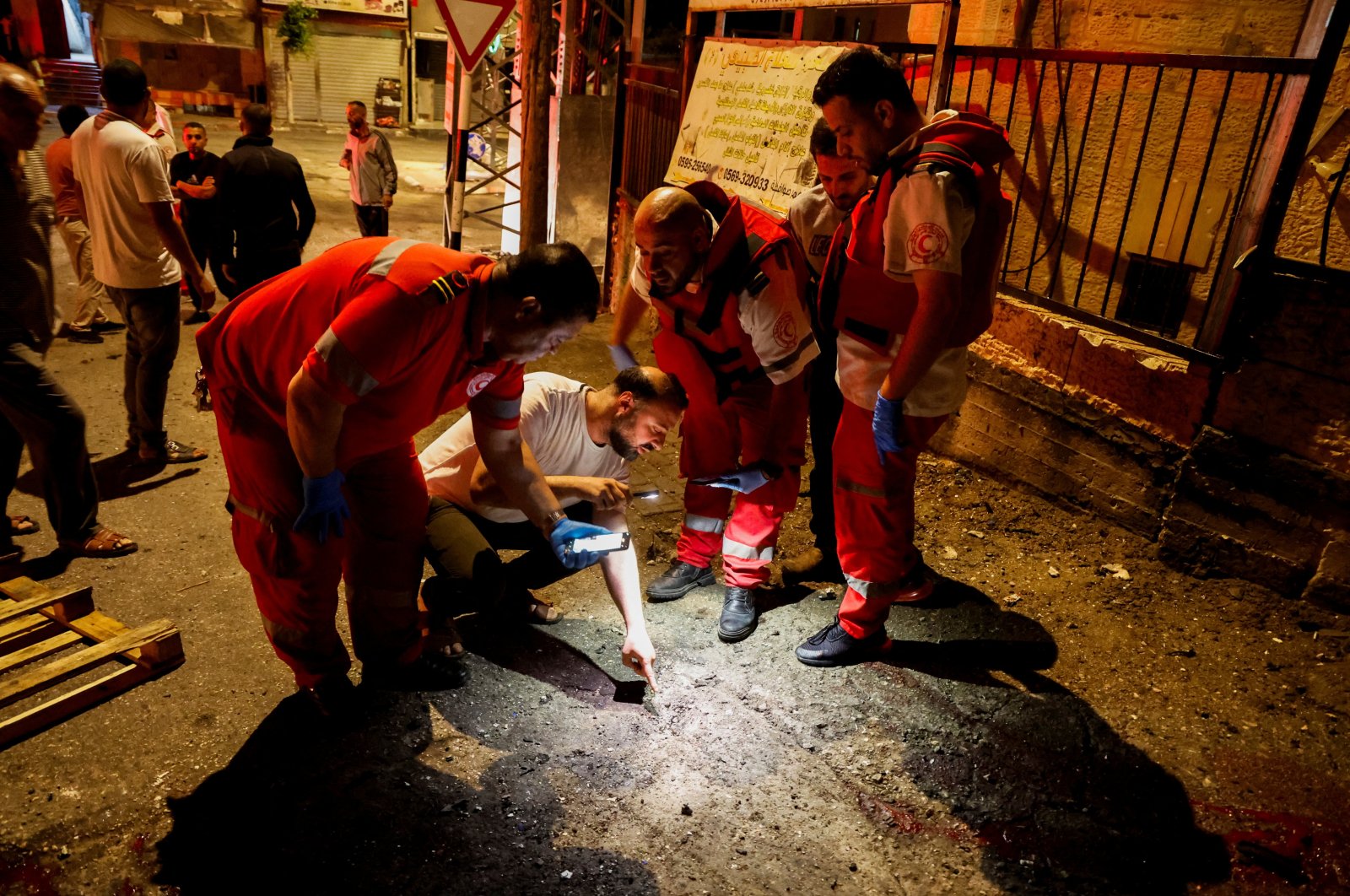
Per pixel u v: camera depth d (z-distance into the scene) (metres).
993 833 2.43
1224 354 3.44
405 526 2.61
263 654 3.04
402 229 11.24
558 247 2.06
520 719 2.76
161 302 4.13
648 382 2.85
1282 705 2.97
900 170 2.42
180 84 23.33
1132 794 2.59
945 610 3.45
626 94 7.28
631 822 2.40
